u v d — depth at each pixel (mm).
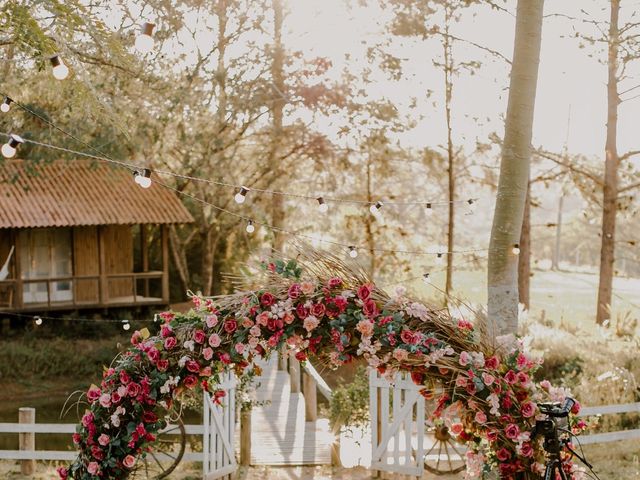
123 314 23203
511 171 9000
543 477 6383
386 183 30141
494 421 6527
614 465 10805
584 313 31750
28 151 21281
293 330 6742
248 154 27641
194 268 29062
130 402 6898
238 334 6789
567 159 25047
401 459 10344
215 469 9945
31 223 21141
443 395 6660
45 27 11320
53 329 21891
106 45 12766
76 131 18297
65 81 13367
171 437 13703
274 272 6973
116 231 23969
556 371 14938
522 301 23938
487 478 7035
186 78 24047
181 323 6988
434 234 32000
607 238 23641
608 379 13055
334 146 27031
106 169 22484
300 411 13156
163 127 22594
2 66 16047
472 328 6793
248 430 10836
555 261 51156
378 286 6934
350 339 6711
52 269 23297
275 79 26156
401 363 6637
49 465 10828
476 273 39375
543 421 6336
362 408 10852
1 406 17984
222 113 25172
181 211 23281
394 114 26203
